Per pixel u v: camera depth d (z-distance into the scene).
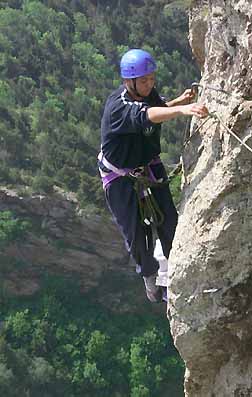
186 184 5.32
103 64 66.19
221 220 4.95
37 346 47.72
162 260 5.69
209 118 5.16
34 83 62.59
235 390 5.23
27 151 55.62
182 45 65.44
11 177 53.06
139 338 48.25
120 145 5.45
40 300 50.44
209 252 5.00
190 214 5.16
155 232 5.66
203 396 5.48
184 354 5.38
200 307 5.16
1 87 60.59
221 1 5.04
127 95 5.40
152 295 5.86
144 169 5.57
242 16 4.84
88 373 46.25
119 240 52.34
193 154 5.33
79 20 68.69
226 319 5.09
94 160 56.19
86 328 48.88
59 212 52.34
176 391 46.41
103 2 70.56
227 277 5.02
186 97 5.63
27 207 52.28
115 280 52.12
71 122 60.03
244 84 4.88
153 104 5.64
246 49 4.84
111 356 47.34
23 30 66.00
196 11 5.66
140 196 5.55
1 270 50.88
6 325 48.38
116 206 5.62
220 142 5.01
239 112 4.82
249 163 4.83
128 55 5.39
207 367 5.37
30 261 51.66
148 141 5.48
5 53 63.75
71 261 52.16
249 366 5.18
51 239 51.81
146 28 67.12
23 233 51.19
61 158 55.38
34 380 45.69
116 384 46.22
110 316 50.38
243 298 5.03
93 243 52.41
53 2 69.12
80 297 51.25
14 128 56.88
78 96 62.47
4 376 44.91
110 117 5.37
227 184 4.89
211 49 5.22
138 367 46.56
